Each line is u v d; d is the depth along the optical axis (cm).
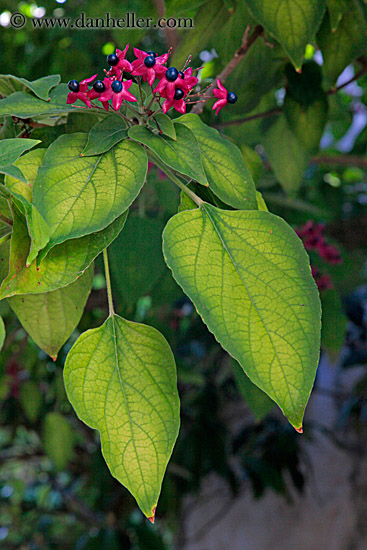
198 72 126
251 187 75
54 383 207
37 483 279
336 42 101
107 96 73
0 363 175
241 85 110
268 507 250
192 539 267
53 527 281
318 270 140
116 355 73
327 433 236
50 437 191
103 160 72
